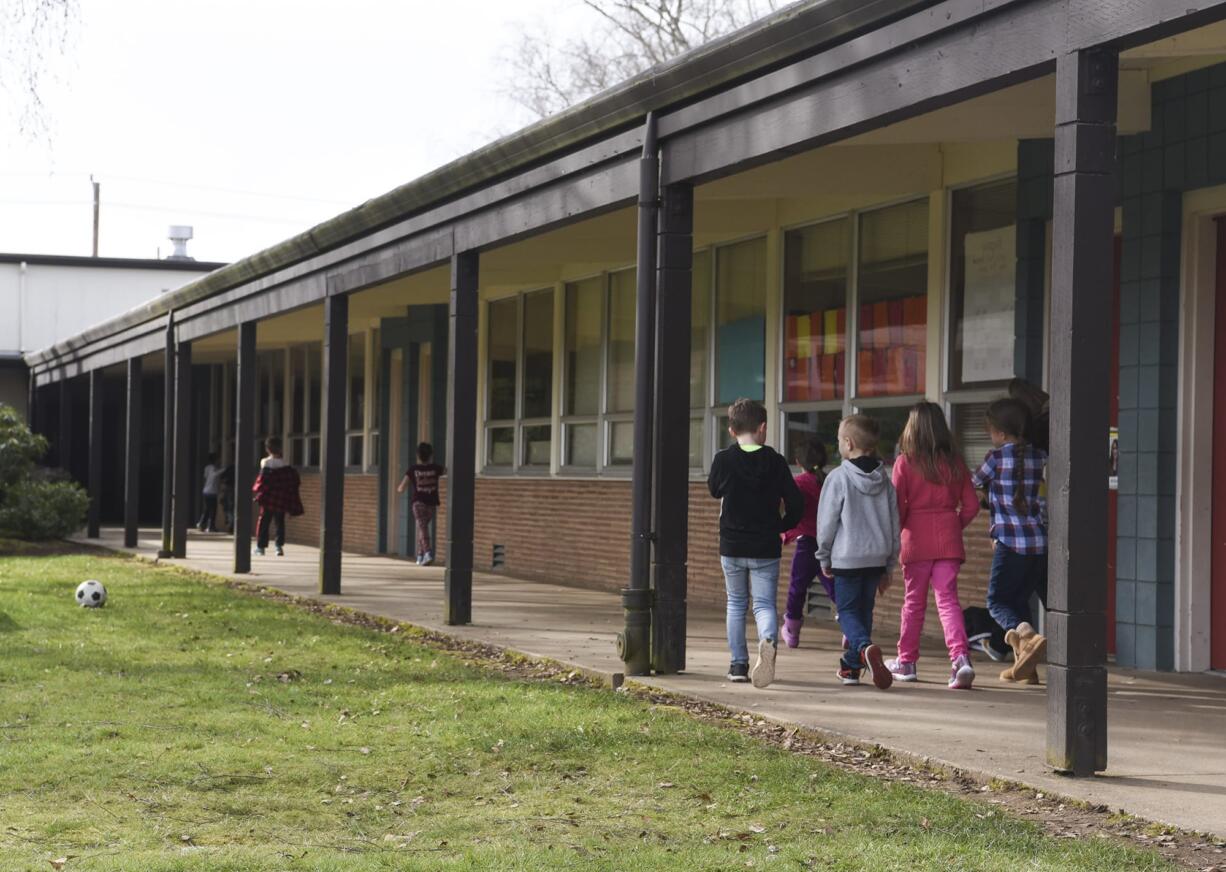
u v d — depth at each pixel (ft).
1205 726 24.66
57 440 109.29
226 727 25.32
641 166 31.58
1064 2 20.86
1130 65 30.66
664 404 31.09
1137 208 31.58
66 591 50.29
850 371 41.52
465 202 40.24
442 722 25.59
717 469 29.60
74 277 110.52
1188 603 30.99
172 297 66.03
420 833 18.45
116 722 25.73
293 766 22.33
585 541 55.47
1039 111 30.86
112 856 17.10
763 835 18.10
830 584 35.55
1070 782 20.22
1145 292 31.35
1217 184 30.07
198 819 19.22
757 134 28.43
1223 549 30.94
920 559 29.43
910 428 29.63
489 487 64.08
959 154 37.29
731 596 29.89
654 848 17.47
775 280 44.73
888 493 29.45
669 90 30.48
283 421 92.99
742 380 46.73
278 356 94.22
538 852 17.19
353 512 79.36
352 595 49.73
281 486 71.05
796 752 23.44
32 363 102.27
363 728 25.23
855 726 24.52
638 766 22.11
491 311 65.10
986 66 22.48
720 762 22.18
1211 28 25.77
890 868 16.28
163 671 31.71
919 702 27.12
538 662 33.40
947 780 21.24
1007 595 29.91
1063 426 20.59
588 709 26.71
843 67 25.64
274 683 30.17
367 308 72.49
